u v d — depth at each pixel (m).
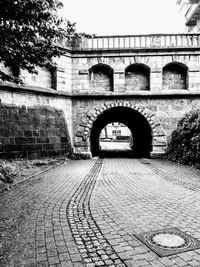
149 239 4.57
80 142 18.75
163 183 9.63
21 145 15.02
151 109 18.77
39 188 8.61
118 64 18.77
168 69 19.12
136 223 5.41
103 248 4.26
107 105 18.83
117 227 5.18
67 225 5.29
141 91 18.78
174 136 17.67
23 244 4.39
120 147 34.69
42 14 6.46
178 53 18.53
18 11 6.04
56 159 16.53
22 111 15.38
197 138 13.99
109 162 16.47
